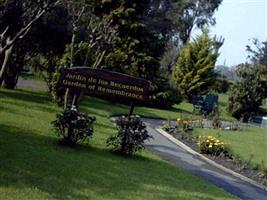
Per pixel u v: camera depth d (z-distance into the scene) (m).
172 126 26.31
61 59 24.92
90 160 13.12
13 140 13.46
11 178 9.38
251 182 16.27
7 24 14.41
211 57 53.16
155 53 39.38
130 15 35.28
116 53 33.19
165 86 40.03
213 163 18.44
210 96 46.41
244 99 43.75
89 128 14.90
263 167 18.50
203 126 29.64
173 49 67.38
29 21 15.86
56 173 10.69
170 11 70.69
